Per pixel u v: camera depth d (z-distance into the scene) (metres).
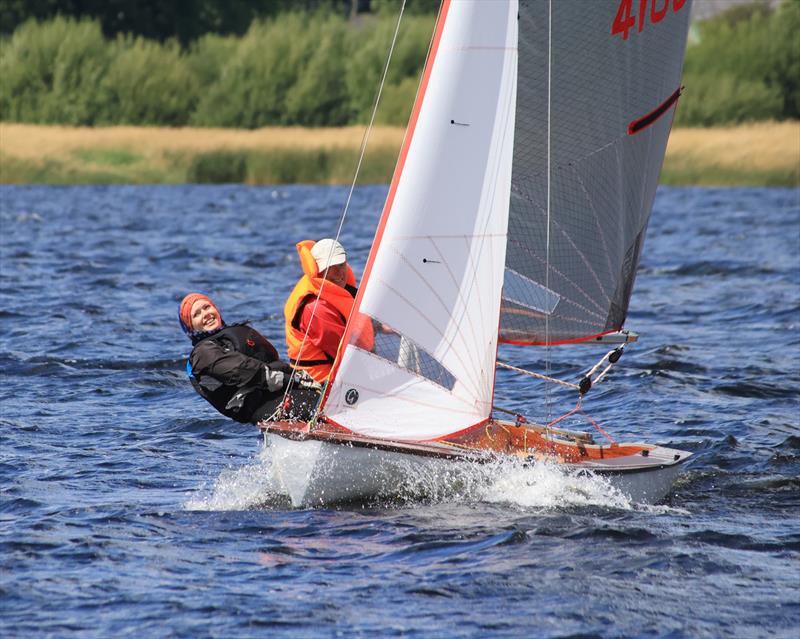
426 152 27.75
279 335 55.97
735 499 30.70
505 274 29.75
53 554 26.11
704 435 37.47
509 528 27.38
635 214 31.05
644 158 30.81
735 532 27.53
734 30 193.12
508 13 27.48
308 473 28.22
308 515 28.48
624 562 25.42
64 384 45.00
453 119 27.69
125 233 104.31
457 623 22.33
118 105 188.12
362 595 23.64
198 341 30.89
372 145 173.38
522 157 29.17
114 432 38.00
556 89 29.03
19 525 28.12
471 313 28.41
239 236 103.25
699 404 41.88
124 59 190.12
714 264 82.50
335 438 27.67
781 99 177.62
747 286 72.06
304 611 22.88
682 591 23.84
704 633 21.89
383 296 28.03
